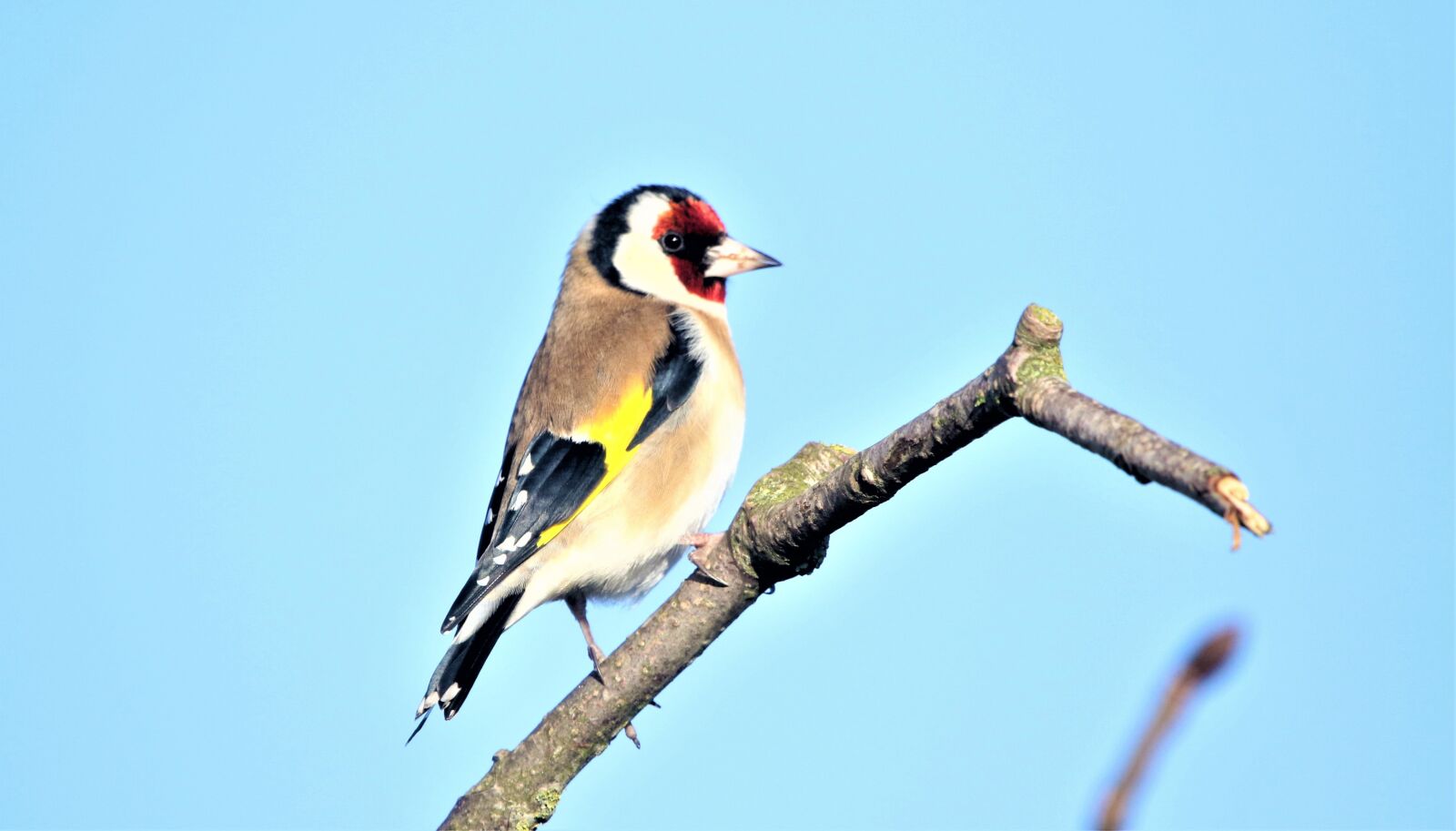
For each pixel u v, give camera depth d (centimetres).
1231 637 226
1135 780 228
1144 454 472
